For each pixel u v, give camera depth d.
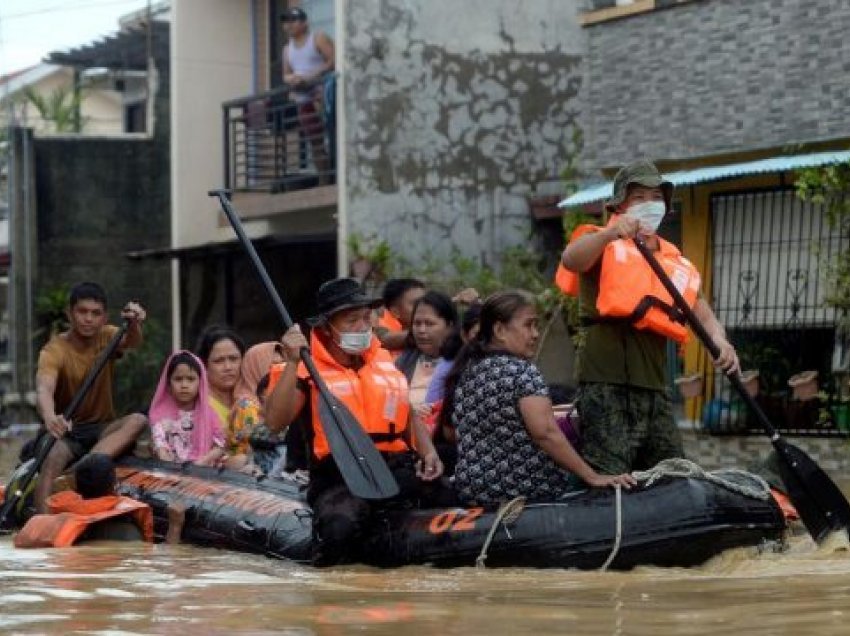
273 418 8.04
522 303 7.85
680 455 8.02
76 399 10.03
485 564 7.48
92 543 9.05
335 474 8.14
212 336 10.40
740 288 13.30
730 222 13.41
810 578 6.68
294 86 17.42
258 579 7.25
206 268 19.53
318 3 18.98
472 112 16.42
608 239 7.71
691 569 7.29
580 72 16.72
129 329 10.48
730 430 12.98
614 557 7.28
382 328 10.74
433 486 8.14
